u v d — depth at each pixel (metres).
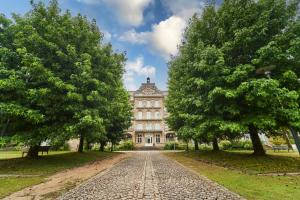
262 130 18.72
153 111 66.12
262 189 7.90
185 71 19.02
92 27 19.94
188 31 18.97
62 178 10.59
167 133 64.31
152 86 68.06
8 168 13.67
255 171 12.27
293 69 14.59
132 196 7.13
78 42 16.84
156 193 7.50
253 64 14.91
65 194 7.36
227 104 14.91
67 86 13.77
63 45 15.61
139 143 64.19
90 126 16.14
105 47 20.06
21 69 13.63
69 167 14.88
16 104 13.41
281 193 7.28
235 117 15.31
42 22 15.12
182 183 9.20
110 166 15.69
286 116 13.38
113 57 20.59
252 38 14.67
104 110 18.03
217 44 16.77
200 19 17.81
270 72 14.34
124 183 9.27
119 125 32.97
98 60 18.48
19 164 15.07
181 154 28.83
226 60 15.40
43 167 14.14
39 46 14.92
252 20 15.50
